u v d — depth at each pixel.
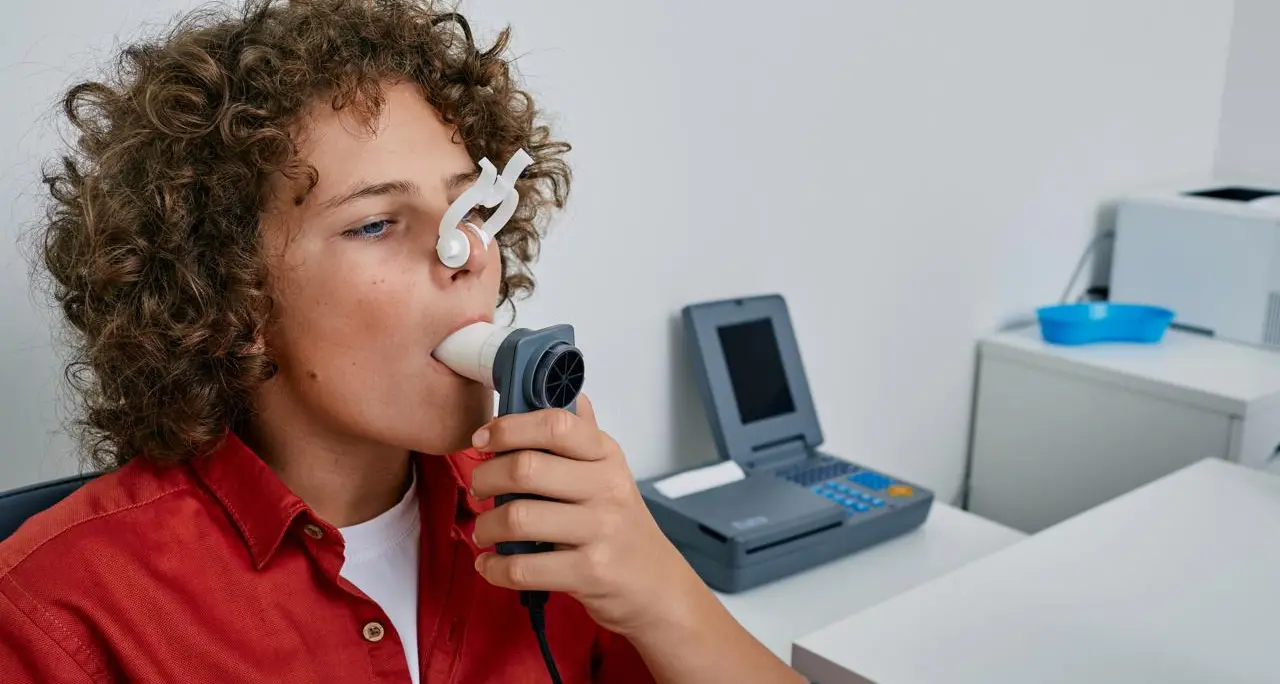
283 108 0.65
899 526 1.44
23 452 0.99
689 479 1.41
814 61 1.55
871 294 1.75
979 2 1.76
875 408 1.81
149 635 0.65
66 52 0.95
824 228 1.64
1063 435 1.88
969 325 1.95
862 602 1.29
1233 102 2.32
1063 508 1.91
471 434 0.68
